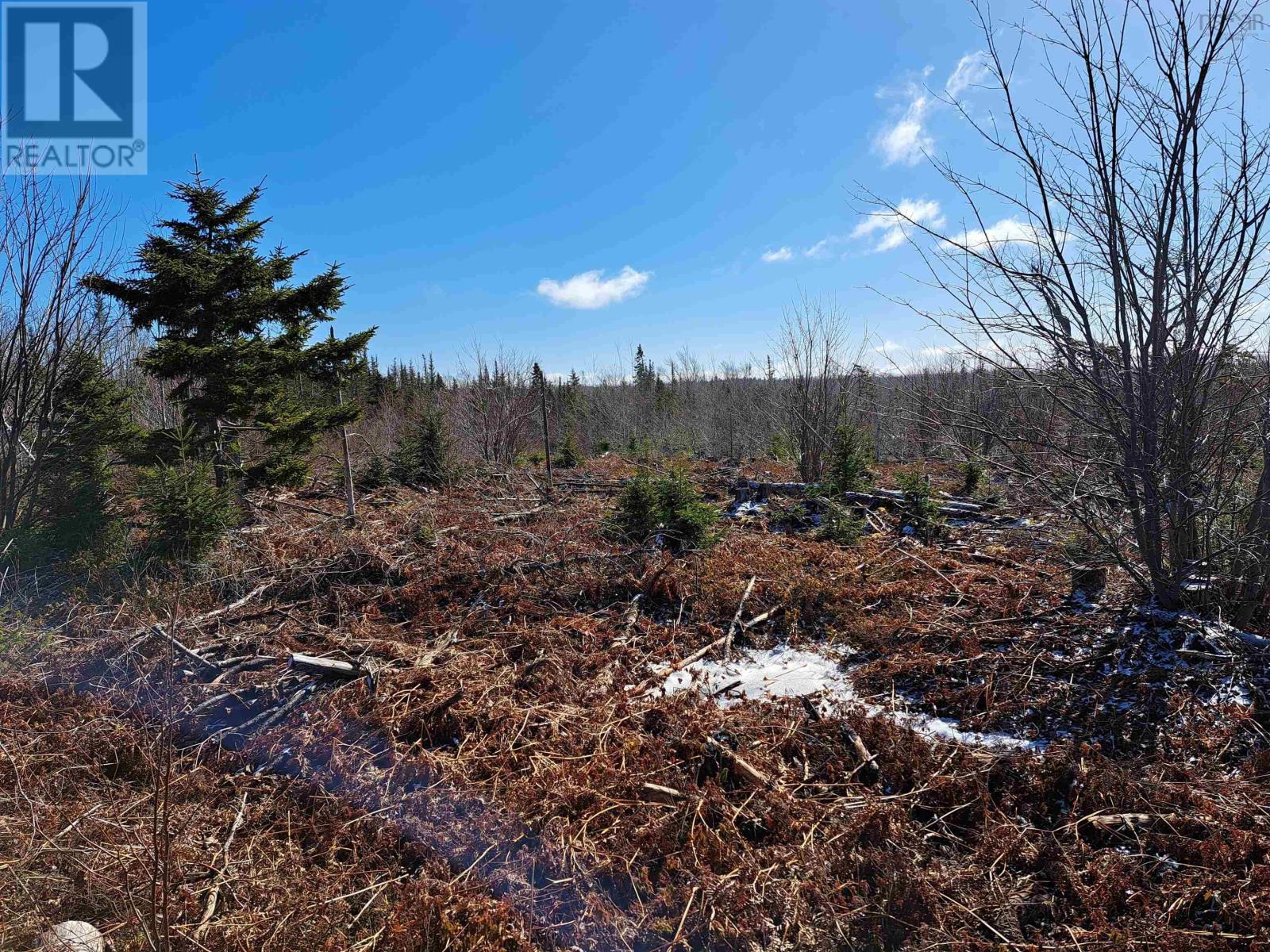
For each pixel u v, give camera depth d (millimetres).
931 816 3498
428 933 2812
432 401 16609
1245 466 4934
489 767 3973
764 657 5566
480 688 4828
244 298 9750
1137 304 4828
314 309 10406
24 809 3639
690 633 5977
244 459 11508
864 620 5801
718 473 14312
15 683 4973
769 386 17281
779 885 3047
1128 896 2852
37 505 8258
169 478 7297
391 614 6516
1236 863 2961
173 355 9078
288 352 10297
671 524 7887
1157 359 4809
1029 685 4512
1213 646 4504
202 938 2836
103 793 3895
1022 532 7074
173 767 4051
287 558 7738
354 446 16188
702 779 3887
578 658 5398
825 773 3873
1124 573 5773
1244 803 3303
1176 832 3162
